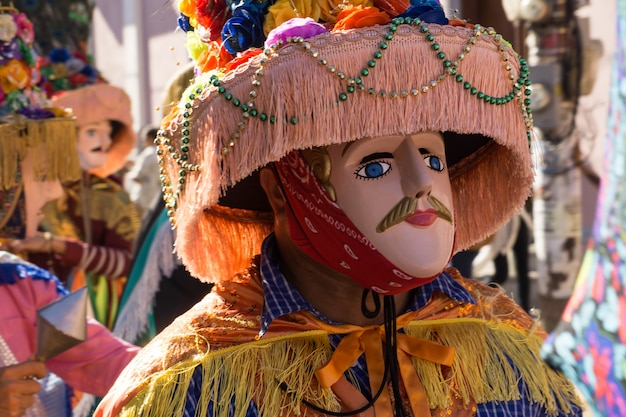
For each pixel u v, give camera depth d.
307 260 2.33
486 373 2.40
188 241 2.32
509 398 2.38
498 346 2.45
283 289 2.31
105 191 5.24
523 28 5.90
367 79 2.03
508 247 6.07
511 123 2.18
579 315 1.39
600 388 1.36
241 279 2.41
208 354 2.25
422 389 2.29
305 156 2.21
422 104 2.04
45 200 3.59
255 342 2.28
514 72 2.18
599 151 7.19
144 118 11.46
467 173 2.58
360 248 2.16
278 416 2.20
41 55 5.68
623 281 1.32
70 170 3.59
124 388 2.25
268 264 2.35
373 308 2.33
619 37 1.29
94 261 4.86
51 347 2.77
